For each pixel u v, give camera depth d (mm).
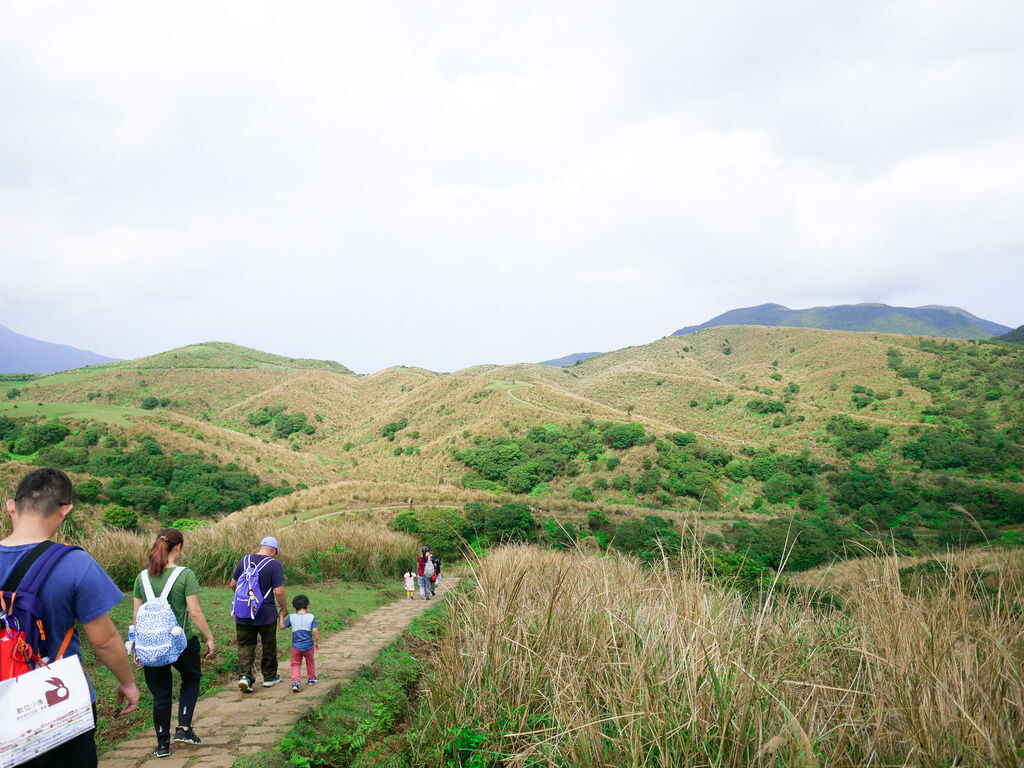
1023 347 116062
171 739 3533
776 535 26766
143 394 131000
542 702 3066
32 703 1604
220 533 11383
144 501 51312
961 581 2402
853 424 82500
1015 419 81375
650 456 66188
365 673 5207
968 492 52531
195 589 3410
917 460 71438
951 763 1966
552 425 80062
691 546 3092
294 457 83875
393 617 8984
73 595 1802
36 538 1867
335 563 12789
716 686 2264
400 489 48469
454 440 83938
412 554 15547
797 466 64625
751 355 158125
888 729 2221
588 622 3283
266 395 127000
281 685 4816
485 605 3799
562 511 47438
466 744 2988
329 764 3320
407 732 3502
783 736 1869
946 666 2189
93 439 64062
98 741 3531
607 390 127562
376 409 125000
